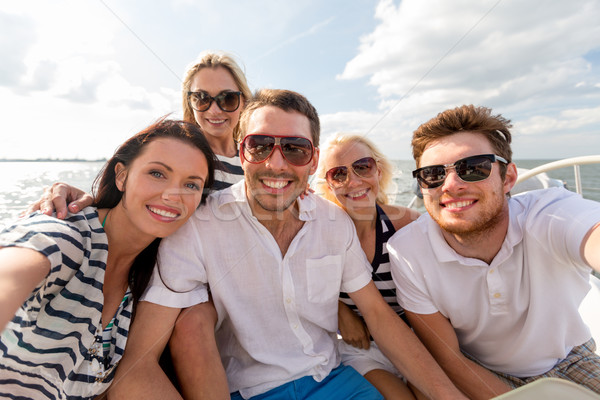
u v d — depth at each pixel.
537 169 0.90
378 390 0.60
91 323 0.42
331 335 0.65
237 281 0.55
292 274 0.57
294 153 0.56
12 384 0.42
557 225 0.47
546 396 0.26
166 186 0.45
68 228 0.39
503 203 0.51
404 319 0.72
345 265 0.61
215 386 0.47
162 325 0.49
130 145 0.46
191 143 0.48
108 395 0.45
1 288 0.29
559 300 0.51
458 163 0.50
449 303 0.56
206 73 1.01
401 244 0.60
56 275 0.37
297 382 0.55
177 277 0.51
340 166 0.74
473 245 0.53
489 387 0.53
